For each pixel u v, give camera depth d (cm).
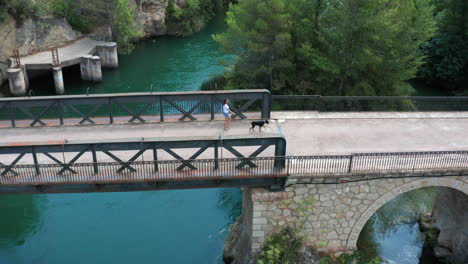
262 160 2142
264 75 4003
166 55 6281
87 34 6078
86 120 2553
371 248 2688
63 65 5150
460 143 2456
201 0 7769
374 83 3881
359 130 2562
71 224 2953
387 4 3666
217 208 3128
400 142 2447
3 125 2520
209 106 2630
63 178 2014
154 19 6962
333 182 2139
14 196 3228
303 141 2420
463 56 5081
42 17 5494
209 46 6681
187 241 2816
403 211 3112
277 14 3572
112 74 5631
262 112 2614
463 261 2619
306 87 3912
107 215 3042
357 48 3581
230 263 2584
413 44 3772
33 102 2455
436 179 2175
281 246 2217
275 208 2200
